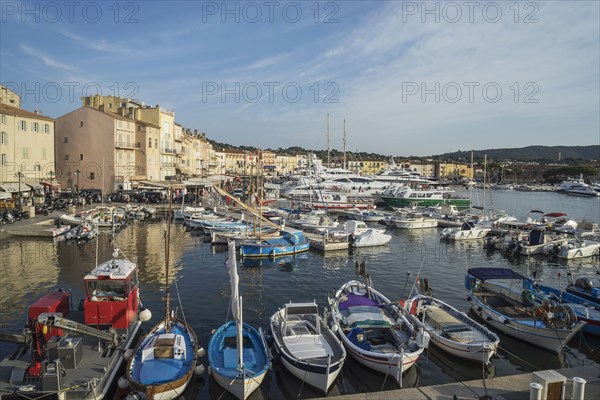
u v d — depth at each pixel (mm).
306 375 15117
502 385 14102
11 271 31266
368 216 62031
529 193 148000
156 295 25859
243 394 14086
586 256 40625
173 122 95750
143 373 13930
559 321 18406
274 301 25266
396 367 15758
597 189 140250
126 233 48438
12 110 60031
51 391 12703
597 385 13883
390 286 29109
